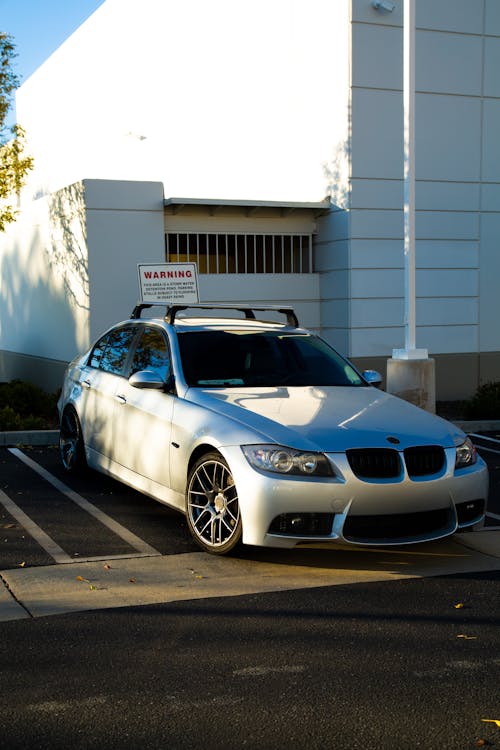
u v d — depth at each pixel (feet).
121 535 20.92
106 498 24.72
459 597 16.81
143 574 17.92
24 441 34.24
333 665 13.46
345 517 17.62
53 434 34.50
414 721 11.68
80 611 15.70
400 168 46.09
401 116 45.88
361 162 45.16
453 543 20.86
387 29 45.19
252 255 48.06
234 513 18.45
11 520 22.22
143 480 22.17
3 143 47.16
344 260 45.65
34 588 16.92
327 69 46.29
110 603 16.15
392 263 46.37
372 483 17.75
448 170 47.21
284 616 15.61
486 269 48.83
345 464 17.74
